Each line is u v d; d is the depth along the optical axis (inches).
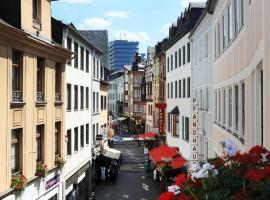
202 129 1093.8
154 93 2279.8
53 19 995.9
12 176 688.4
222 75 770.2
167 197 194.7
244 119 531.2
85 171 1289.4
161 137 1833.2
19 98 716.0
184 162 1146.7
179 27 1560.0
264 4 341.1
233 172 206.5
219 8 800.9
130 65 3858.3
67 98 1066.7
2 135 644.7
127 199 1208.2
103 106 1804.9
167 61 1781.5
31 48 751.1
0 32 615.2
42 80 833.5
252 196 182.1
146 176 1620.3
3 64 644.7
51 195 882.8
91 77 1379.2
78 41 1173.1
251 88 450.9
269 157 220.8
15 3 705.0
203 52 1069.8
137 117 3408.0
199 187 202.2
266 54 339.0
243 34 518.3
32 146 764.0
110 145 2598.4
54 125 896.3
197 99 1155.9
